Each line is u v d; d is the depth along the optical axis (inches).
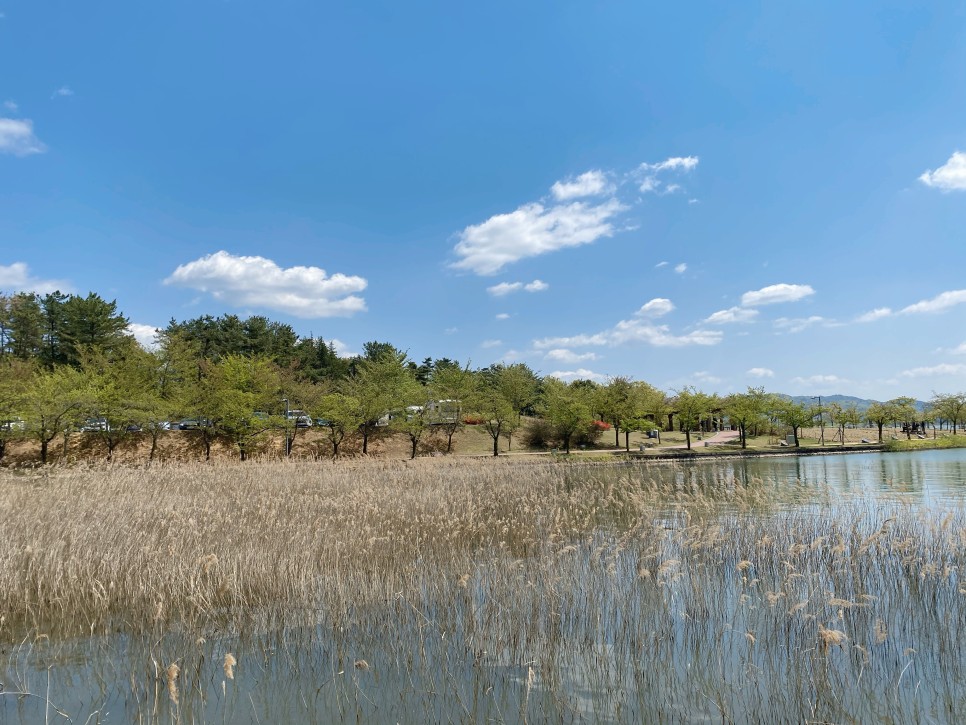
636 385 2546.8
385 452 2043.6
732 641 334.0
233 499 687.1
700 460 1819.6
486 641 323.0
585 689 281.0
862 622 345.4
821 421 2706.7
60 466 1090.7
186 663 307.1
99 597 382.6
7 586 394.9
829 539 513.7
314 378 2674.7
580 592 406.6
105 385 1621.6
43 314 2340.1
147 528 541.0
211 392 1749.5
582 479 1104.8
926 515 554.6
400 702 268.2
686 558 481.4
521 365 2674.7
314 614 373.1
